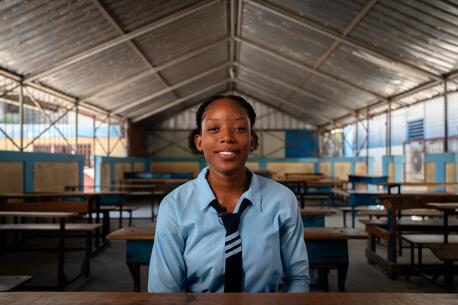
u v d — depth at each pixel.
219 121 0.98
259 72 11.23
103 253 4.98
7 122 11.91
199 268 0.94
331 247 2.71
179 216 0.96
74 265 4.39
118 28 6.37
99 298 0.71
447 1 4.89
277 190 1.02
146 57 8.21
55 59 6.45
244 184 1.02
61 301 0.69
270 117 16.50
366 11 5.89
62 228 3.56
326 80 10.05
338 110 12.73
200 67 10.55
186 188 1.01
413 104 9.13
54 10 5.22
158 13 6.54
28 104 8.68
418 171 10.23
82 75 7.73
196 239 0.94
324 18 6.66
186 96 13.18
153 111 13.39
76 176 8.38
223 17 7.96
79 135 13.38
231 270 0.92
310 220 3.92
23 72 6.45
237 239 0.93
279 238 1.00
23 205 4.21
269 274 0.94
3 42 5.38
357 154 12.41
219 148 0.96
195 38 8.33
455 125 9.04
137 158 14.00
